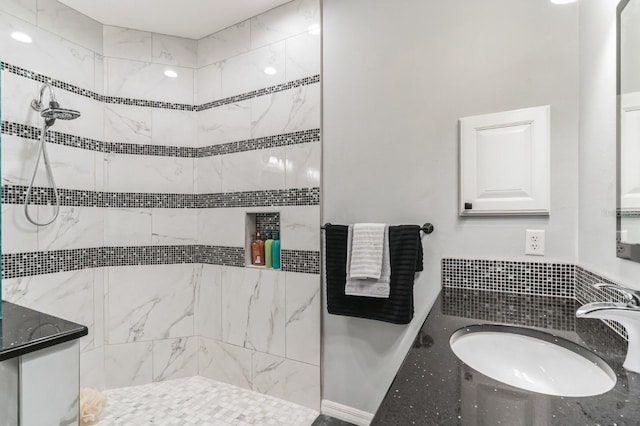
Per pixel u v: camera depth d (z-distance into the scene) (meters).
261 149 2.09
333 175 1.88
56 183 1.91
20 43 1.75
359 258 1.64
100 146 2.13
